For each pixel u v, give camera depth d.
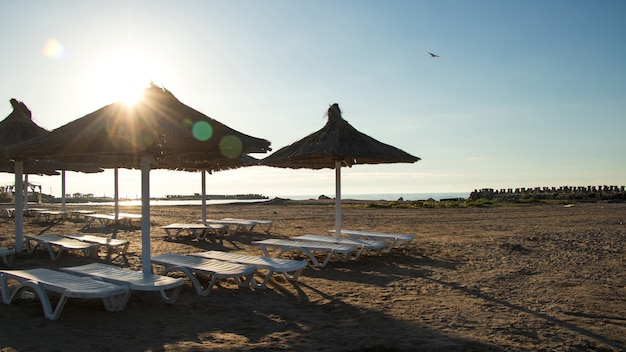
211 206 33.59
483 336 4.81
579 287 7.19
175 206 33.56
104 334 4.61
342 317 5.46
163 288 5.38
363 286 7.13
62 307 5.00
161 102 6.54
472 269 8.57
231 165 10.77
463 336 4.79
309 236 10.37
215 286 6.89
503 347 4.49
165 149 6.46
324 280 7.54
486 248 11.08
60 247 8.88
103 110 6.46
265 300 6.21
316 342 4.54
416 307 5.93
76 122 6.56
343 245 9.20
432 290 6.93
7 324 4.81
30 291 5.82
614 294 6.76
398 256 9.91
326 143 8.75
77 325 4.86
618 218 20.50
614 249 11.00
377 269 8.51
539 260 9.54
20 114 8.85
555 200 44.25
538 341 4.70
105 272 5.96
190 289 6.64
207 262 6.79
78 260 8.93
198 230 13.89
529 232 14.65
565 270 8.52
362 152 8.72
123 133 5.98
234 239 12.77
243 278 7.23
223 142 6.35
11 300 5.54
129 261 8.95
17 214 9.48
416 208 29.08
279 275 7.84
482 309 5.88
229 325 5.09
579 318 5.55
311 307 5.92
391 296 6.52
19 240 9.47
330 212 24.72
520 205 33.44
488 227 16.42
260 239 12.83
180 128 6.18
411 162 9.40
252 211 25.81
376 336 4.73
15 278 5.46
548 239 12.73
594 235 13.71
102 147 6.23
